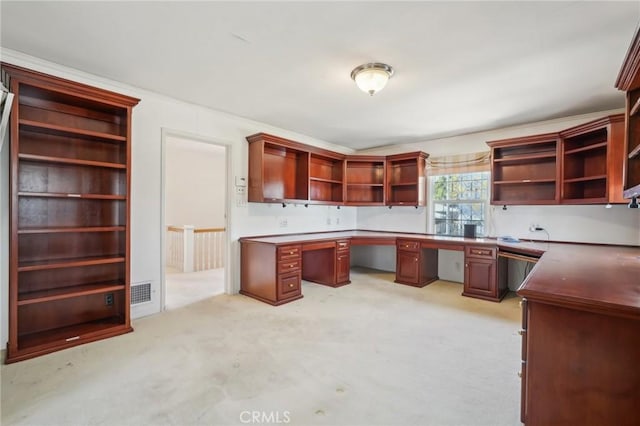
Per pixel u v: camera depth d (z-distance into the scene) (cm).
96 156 291
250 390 195
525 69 265
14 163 227
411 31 211
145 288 329
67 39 227
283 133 470
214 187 745
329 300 387
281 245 370
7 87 228
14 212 228
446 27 206
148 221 330
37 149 260
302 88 313
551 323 132
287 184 458
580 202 341
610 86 297
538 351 135
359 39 222
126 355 239
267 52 243
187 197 707
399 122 426
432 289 444
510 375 215
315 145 529
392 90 314
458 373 217
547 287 144
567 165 364
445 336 280
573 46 227
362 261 618
